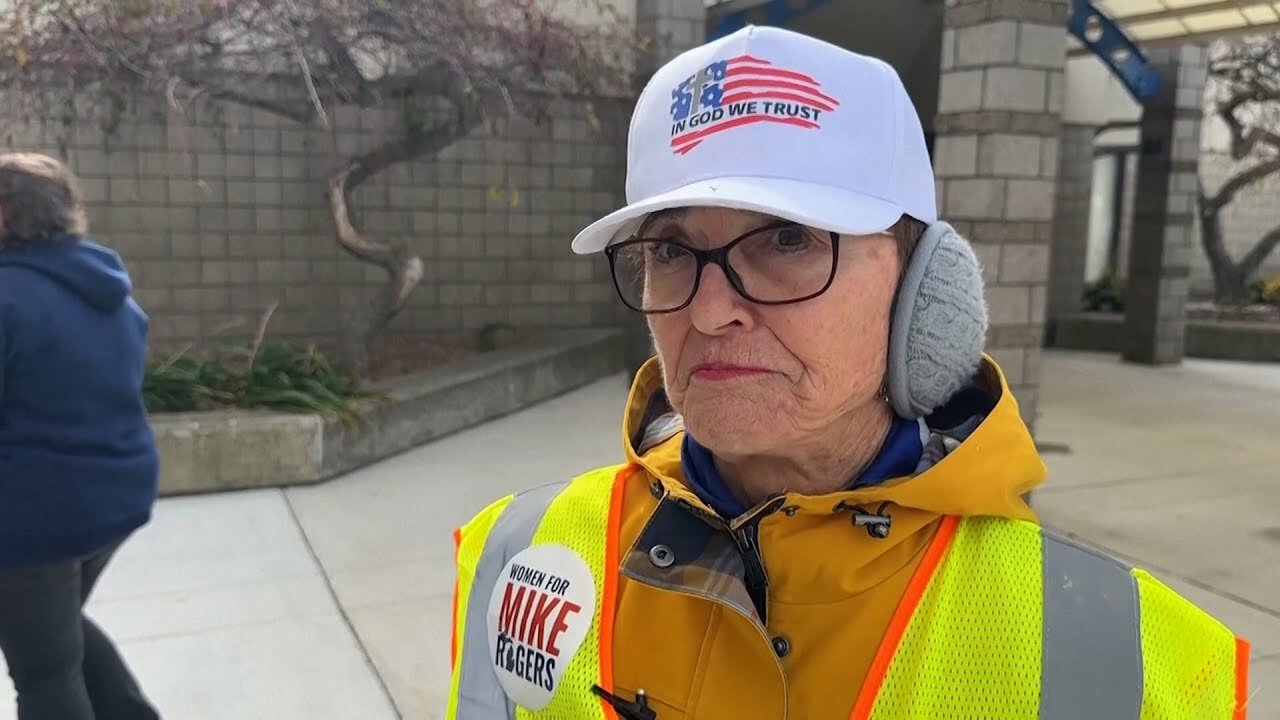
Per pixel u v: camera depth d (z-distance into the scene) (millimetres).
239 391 5797
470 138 9133
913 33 10078
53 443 2160
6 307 2107
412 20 6250
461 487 5449
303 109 6637
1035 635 948
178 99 6789
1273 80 12156
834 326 973
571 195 9586
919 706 948
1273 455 6430
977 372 1143
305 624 3623
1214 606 3840
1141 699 918
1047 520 4910
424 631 3582
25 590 2164
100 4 5828
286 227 8531
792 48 986
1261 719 2961
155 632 3531
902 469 1067
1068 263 12680
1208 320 12398
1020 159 4926
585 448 6449
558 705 1135
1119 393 8961
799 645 1014
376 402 6023
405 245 6945
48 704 2221
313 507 5027
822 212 924
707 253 984
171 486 5133
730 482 1138
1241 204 15117
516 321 9539
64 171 2357
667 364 1065
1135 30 9086
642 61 8531
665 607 1109
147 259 8180
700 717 1036
